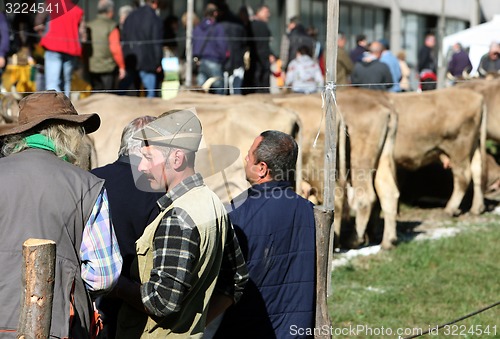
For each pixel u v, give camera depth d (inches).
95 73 612.7
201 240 194.2
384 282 435.2
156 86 644.1
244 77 706.2
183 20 737.6
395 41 1263.5
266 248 221.9
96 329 201.9
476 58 790.5
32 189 185.6
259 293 222.2
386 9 1259.8
